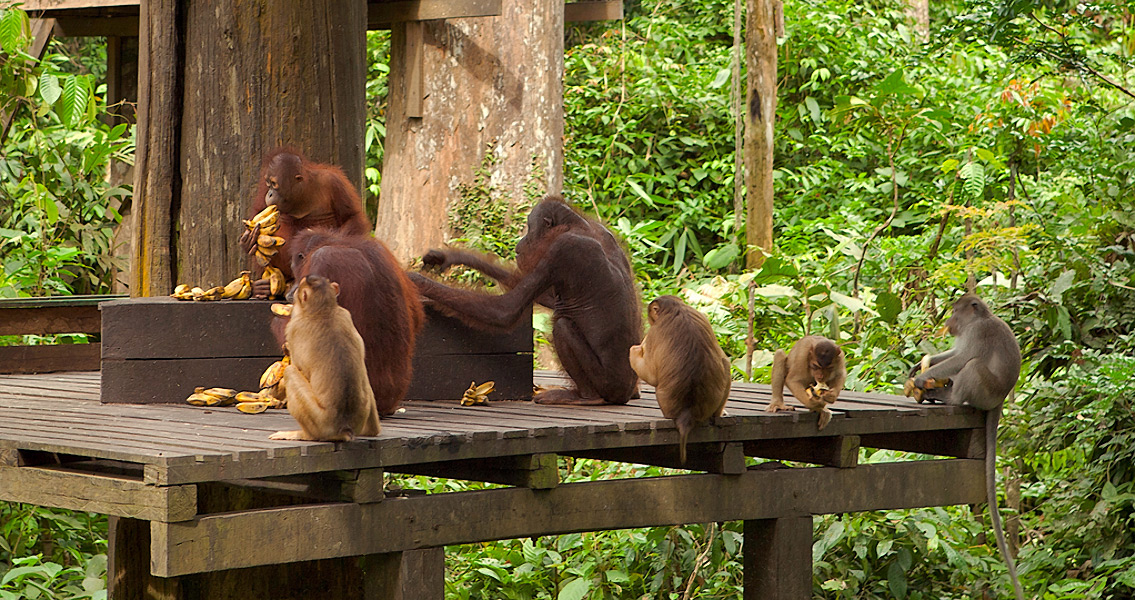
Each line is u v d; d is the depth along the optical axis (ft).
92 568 26.30
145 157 23.38
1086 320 30.76
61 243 38.60
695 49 62.75
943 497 22.20
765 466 20.79
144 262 23.32
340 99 23.48
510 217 42.22
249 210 22.90
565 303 21.50
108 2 34.30
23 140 41.93
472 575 27.96
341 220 21.06
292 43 22.91
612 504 18.48
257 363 20.95
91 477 15.23
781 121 58.23
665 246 56.90
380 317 18.86
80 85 36.65
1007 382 22.04
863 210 53.21
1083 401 28.50
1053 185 42.24
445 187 42.34
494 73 42.34
